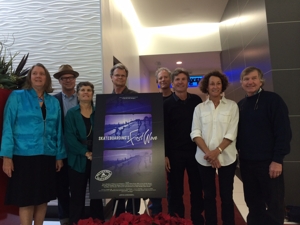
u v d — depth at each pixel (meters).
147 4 4.88
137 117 1.85
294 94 2.63
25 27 3.21
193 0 4.73
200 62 7.32
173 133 2.14
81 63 3.14
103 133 1.82
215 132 1.89
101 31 3.13
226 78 2.02
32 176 1.85
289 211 2.47
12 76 2.19
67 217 2.39
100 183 1.70
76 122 2.09
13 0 3.24
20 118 1.91
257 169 1.83
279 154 1.71
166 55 6.39
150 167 1.72
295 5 2.67
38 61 3.18
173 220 1.43
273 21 2.71
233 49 4.49
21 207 1.87
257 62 3.10
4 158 1.81
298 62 2.64
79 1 3.18
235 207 2.89
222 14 5.48
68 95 2.55
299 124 2.61
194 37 6.19
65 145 2.25
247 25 3.50
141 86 6.62
